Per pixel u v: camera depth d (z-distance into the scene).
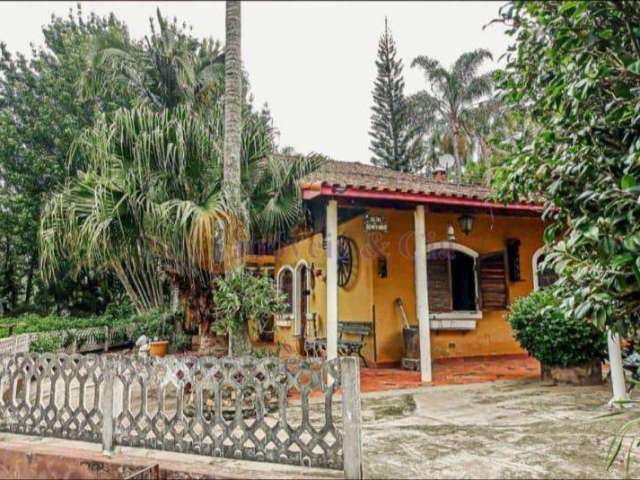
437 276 9.71
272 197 7.65
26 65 15.83
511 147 5.23
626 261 2.89
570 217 3.94
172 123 6.29
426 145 27.56
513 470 3.56
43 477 4.04
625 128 3.41
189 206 5.76
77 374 4.49
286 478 3.41
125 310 15.91
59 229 6.22
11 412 4.74
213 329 6.33
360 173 11.74
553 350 6.99
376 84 28.83
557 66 3.73
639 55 3.12
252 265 14.44
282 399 3.82
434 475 3.47
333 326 7.04
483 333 9.91
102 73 13.09
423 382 7.40
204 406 5.39
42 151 15.03
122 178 6.25
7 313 16.05
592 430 4.63
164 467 3.68
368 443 4.27
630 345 5.77
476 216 9.69
